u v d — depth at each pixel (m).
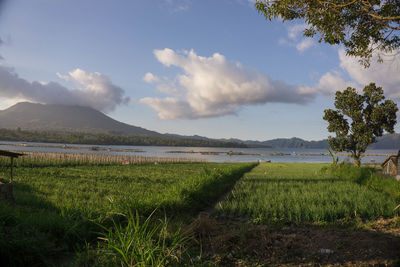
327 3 7.20
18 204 11.07
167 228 6.84
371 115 28.56
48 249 5.51
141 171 32.72
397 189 13.90
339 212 9.28
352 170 23.98
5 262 4.94
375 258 5.09
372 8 7.08
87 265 5.01
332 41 8.03
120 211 8.01
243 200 12.45
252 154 189.12
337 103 30.73
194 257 5.53
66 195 13.48
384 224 7.92
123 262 4.61
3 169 27.00
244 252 5.76
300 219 8.61
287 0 7.24
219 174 19.50
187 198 11.34
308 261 5.20
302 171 35.28
